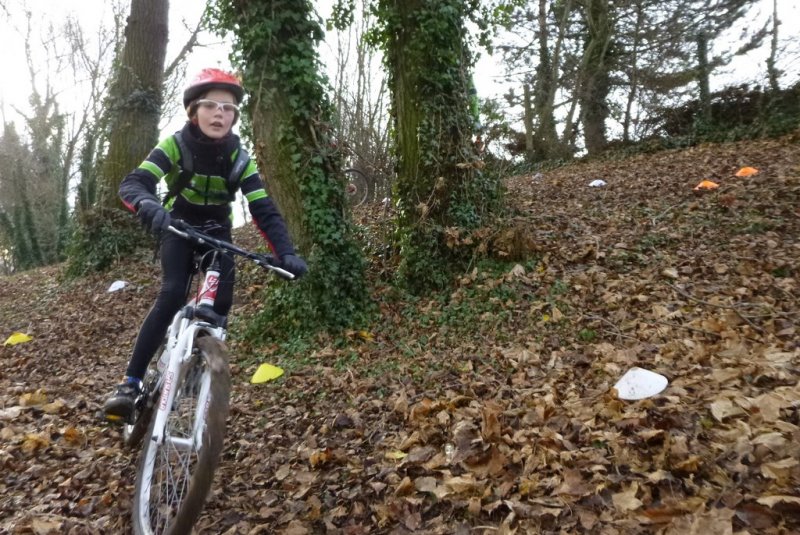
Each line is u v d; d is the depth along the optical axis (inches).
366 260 257.9
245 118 241.9
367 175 497.7
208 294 110.6
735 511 93.4
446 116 263.0
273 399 185.6
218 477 136.9
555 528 101.1
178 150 116.5
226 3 238.2
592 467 113.0
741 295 201.8
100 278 416.8
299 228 240.1
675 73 706.8
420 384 178.9
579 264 252.4
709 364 154.6
